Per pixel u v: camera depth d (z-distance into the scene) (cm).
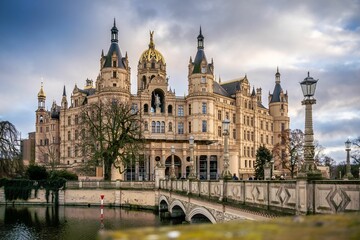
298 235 389
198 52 11362
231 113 12181
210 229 429
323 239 370
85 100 12356
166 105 11250
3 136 7312
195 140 10688
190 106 11138
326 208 1366
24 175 7662
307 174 1468
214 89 11925
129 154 7344
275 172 10025
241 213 2136
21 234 3966
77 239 3681
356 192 1227
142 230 429
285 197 1648
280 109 14300
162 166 6159
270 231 411
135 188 6581
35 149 14462
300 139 8944
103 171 7900
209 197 2772
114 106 7856
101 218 4944
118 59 10725
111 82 10550
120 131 8144
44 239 3697
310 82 1567
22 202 7206
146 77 12450
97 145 7688
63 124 12631
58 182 7169
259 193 1909
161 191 5669
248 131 12769
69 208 6519
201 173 10281
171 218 4744
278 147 10738
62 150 12525
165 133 11138
